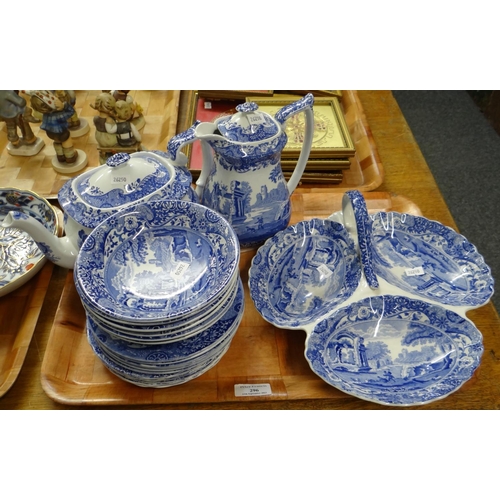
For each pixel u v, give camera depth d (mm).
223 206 813
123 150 1104
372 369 713
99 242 663
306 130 844
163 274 678
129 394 703
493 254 1485
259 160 762
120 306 619
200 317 590
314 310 771
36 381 731
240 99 1288
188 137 750
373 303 752
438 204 1032
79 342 768
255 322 802
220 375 732
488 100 1932
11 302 831
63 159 1105
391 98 1346
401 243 872
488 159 1751
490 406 712
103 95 1036
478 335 709
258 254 806
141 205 689
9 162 1139
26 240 934
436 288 801
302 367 746
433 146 1795
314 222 850
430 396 646
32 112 1189
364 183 1092
